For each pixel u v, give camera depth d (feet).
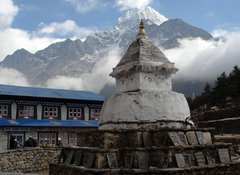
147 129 55.62
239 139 102.01
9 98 125.18
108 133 55.26
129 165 52.29
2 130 118.32
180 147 52.80
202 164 54.19
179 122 59.21
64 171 58.70
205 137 60.13
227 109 179.93
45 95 134.10
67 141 130.82
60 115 135.54
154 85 63.10
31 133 123.95
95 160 52.39
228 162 56.65
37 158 100.63
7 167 93.30
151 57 63.62
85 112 142.00
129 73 63.98
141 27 69.00
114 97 61.98
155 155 52.60
